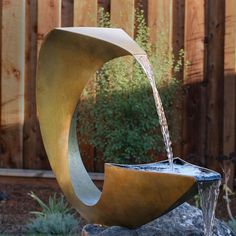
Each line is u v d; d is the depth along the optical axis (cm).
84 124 958
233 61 977
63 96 609
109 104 930
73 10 1013
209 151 999
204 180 507
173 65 995
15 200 941
